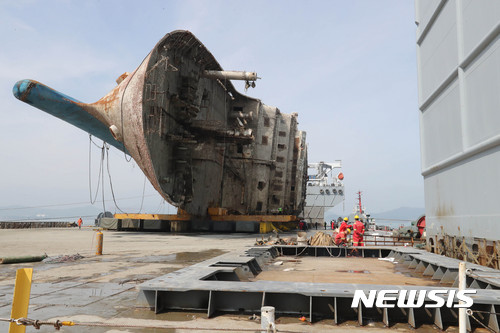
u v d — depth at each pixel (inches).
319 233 596.1
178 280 233.3
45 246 748.6
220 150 1700.3
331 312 212.1
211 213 1604.3
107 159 1318.9
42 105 1240.2
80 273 379.9
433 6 526.3
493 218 347.3
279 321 203.5
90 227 2139.5
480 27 375.9
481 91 373.1
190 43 1305.4
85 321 198.8
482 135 370.3
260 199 1990.7
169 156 1309.1
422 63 586.6
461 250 421.1
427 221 570.9
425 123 577.0
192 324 195.2
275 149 2098.9
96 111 1224.8
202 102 1590.8
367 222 2090.3
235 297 220.4
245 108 1995.6
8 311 220.2
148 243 868.0
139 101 1087.6
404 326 195.0
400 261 466.3
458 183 436.8
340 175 3437.5
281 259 509.4
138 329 187.0
